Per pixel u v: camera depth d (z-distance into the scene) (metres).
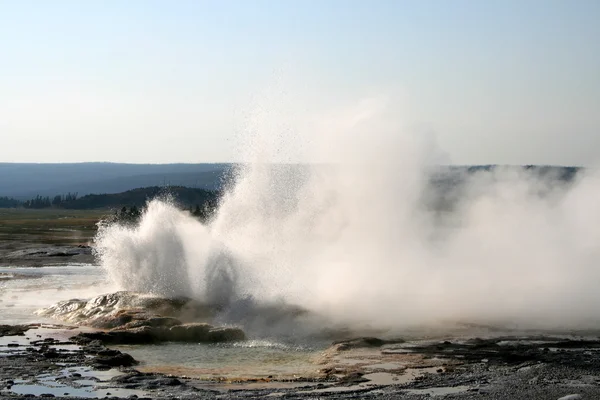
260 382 18.75
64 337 24.45
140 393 16.95
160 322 26.03
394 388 17.62
